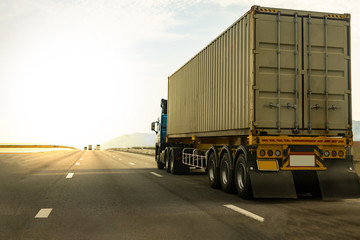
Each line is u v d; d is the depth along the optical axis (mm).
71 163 23531
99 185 11750
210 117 12602
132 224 6211
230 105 10602
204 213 7191
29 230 5773
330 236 5379
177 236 5422
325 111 9211
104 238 5324
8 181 12523
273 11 9102
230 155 9938
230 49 10734
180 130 16938
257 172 8805
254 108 8891
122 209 7609
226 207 7887
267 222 6348
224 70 11250
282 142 8875
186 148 15984
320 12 9352
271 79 8977
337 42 9375
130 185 11898
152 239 5258
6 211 7285
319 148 9078
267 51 9016
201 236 5410
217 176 10930
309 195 9977
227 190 9992
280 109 8984
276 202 8656
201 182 13062
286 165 8922
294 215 6977
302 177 9195
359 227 5957
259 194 8539
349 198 8938
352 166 9180
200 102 13867
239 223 6270
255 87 8891
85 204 8172
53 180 12992
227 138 12344
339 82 9336
